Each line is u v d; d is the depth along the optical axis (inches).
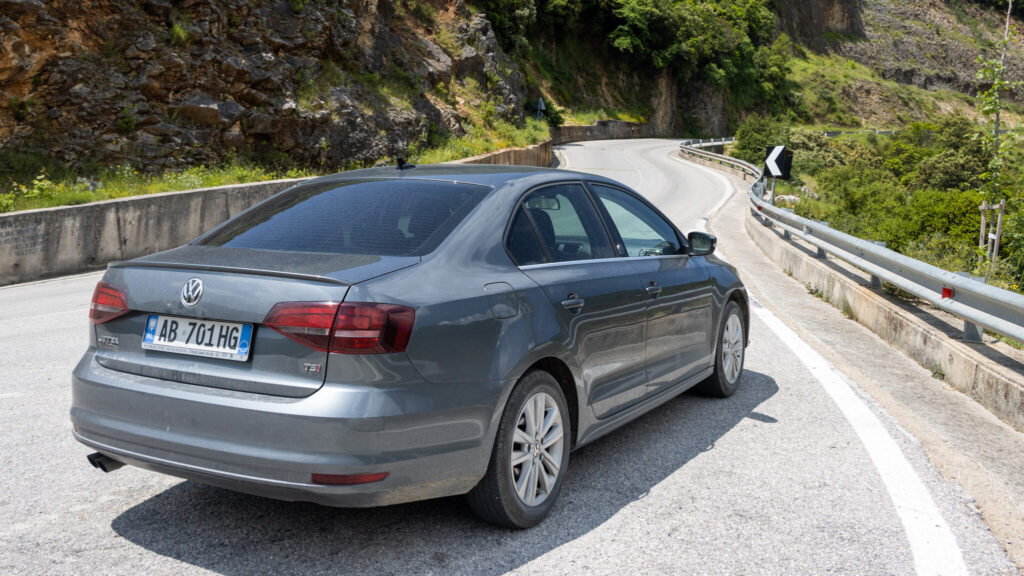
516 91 1813.5
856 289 327.3
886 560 117.9
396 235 125.0
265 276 110.3
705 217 850.8
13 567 110.7
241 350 108.8
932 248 417.1
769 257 532.4
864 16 6663.4
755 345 270.4
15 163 679.1
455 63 1571.1
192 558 114.7
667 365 171.6
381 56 1224.2
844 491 144.7
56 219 473.1
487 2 2321.6
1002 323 201.6
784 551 120.4
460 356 112.9
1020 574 114.1
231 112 839.7
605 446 169.8
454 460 112.1
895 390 218.5
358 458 102.3
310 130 940.0
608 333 146.2
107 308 120.2
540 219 142.5
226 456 105.7
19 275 451.5
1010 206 575.2
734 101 4190.5
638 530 127.4
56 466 152.9
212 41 841.5
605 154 2151.8
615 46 3221.0
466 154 1219.9
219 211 596.1
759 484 148.0
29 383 215.2
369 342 104.0
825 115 5039.4
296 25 974.4
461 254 122.6
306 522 128.2
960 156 2199.8
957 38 6747.1
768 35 4872.0
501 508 121.5
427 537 123.3
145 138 767.1
